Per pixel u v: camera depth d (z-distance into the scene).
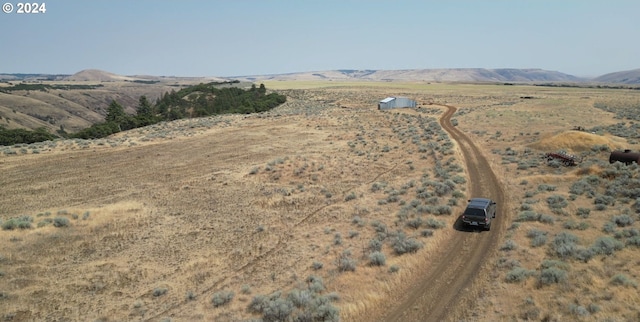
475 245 24.19
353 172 43.41
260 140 65.00
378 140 62.06
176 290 20.36
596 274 18.69
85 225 28.42
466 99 128.25
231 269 22.62
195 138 68.56
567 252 21.09
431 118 82.38
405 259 22.39
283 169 44.78
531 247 22.73
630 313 15.40
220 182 40.75
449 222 27.95
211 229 28.53
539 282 18.58
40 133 79.31
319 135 68.69
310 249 24.61
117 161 50.88
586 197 30.33
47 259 23.12
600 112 80.06
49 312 18.20
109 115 113.25
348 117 90.94
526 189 33.84
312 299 18.28
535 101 107.88
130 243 26.00
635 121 66.31
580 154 43.41
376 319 17.33
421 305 18.19
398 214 29.45
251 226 29.03
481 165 42.88
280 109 121.44
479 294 18.59
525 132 60.25
